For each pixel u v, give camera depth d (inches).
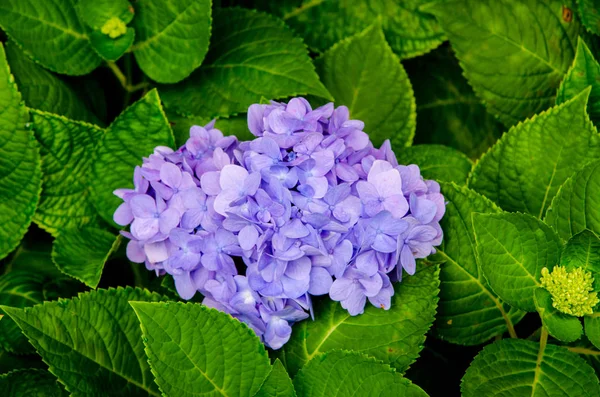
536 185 35.0
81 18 36.0
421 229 31.4
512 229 31.7
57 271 36.1
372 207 31.1
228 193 31.0
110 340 32.1
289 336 32.1
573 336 31.6
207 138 32.7
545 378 32.1
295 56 36.7
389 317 32.7
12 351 34.4
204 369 31.0
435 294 32.6
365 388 31.6
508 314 34.4
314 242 30.6
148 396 32.6
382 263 31.4
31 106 35.6
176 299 33.9
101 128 35.2
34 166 34.7
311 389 31.8
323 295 33.2
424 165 36.3
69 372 31.4
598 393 31.8
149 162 32.1
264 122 31.9
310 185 30.9
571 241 31.6
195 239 31.4
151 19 36.0
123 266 36.2
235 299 31.5
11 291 35.1
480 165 35.1
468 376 32.4
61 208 35.5
